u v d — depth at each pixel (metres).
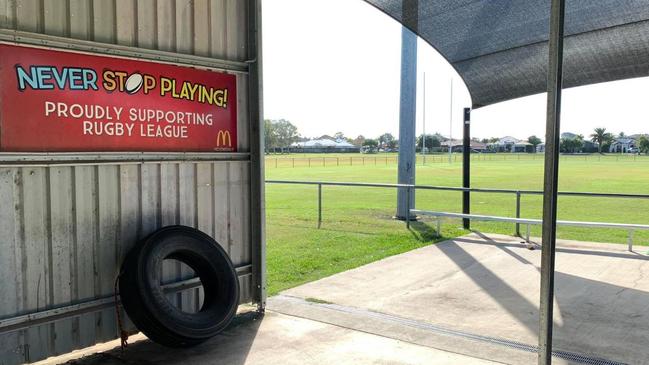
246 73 5.38
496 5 6.67
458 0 6.57
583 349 4.36
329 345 4.47
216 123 5.12
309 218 12.07
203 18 4.98
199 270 4.84
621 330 4.80
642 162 60.81
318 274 6.90
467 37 7.68
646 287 6.18
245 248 5.44
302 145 135.38
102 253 4.31
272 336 4.69
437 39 7.82
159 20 4.62
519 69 8.73
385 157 81.94
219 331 4.50
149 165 4.60
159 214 4.70
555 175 3.14
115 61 4.32
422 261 7.61
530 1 6.51
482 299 5.79
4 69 3.71
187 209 4.92
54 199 4.01
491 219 9.12
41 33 3.88
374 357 4.21
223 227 5.23
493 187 22.12
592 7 6.54
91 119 4.19
